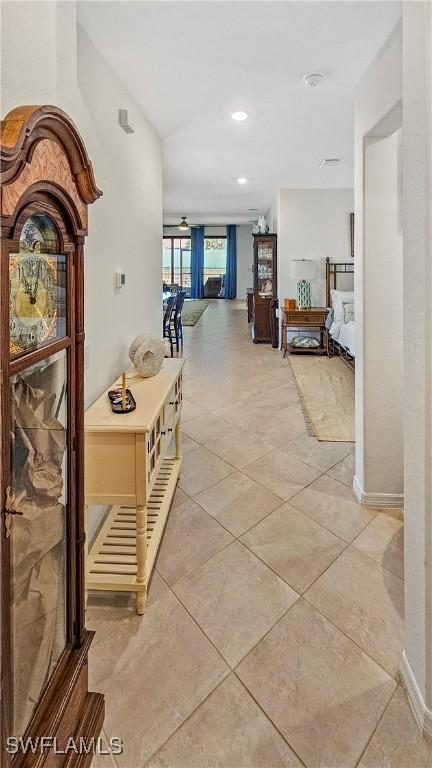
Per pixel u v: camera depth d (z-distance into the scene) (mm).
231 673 1507
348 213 7398
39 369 967
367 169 2479
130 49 2256
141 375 2574
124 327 2703
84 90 2059
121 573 1882
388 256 2506
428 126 1208
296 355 7266
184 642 1639
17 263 848
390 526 2412
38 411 974
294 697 1417
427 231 1238
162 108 3070
